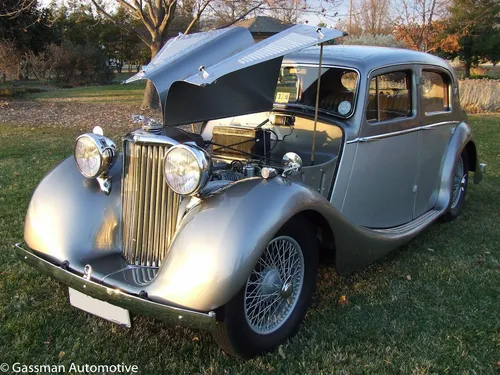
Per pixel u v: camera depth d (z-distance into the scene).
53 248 2.68
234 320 2.36
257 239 2.29
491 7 27.98
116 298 2.35
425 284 3.49
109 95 18.47
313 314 3.05
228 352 2.50
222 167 3.10
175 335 2.79
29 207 2.88
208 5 12.53
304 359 2.59
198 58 2.81
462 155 4.88
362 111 3.39
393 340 2.77
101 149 2.76
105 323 2.88
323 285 3.43
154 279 2.34
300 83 3.70
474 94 14.91
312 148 3.41
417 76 3.91
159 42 12.99
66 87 24.95
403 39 17.92
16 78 25.78
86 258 2.66
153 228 2.67
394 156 3.74
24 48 24.67
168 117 2.73
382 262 3.86
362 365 2.55
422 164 4.12
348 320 2.98
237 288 2.23
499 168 7.07
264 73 3.13
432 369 2.54
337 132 3.43
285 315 2.74
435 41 19.08
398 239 3.54
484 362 2.61
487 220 4.90
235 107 3.11
